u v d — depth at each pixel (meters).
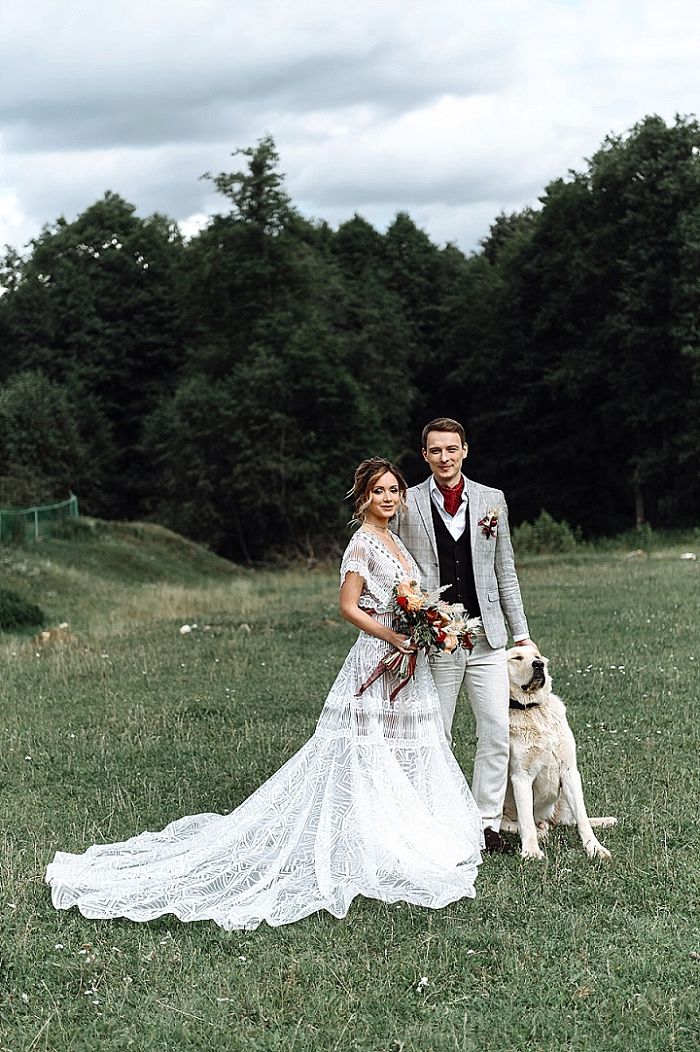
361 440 44.81
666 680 10.24
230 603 20.06
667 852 5.89
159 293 58.16
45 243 59.62
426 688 5.80
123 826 6.63
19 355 56.72
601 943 4.80
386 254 59.28
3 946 4.95
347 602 5.78
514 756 6.04
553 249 47.41
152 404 56.56
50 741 8.82
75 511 33.94
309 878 5.43
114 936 5.04
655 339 42.41
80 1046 4.11
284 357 45.44
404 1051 3.96
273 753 8.20
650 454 43.00
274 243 50.59
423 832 5.50
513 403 49.28
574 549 31.23
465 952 4.74
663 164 42.47
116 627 16.34
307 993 4.42
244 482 42.81
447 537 6.12
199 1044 4.11
